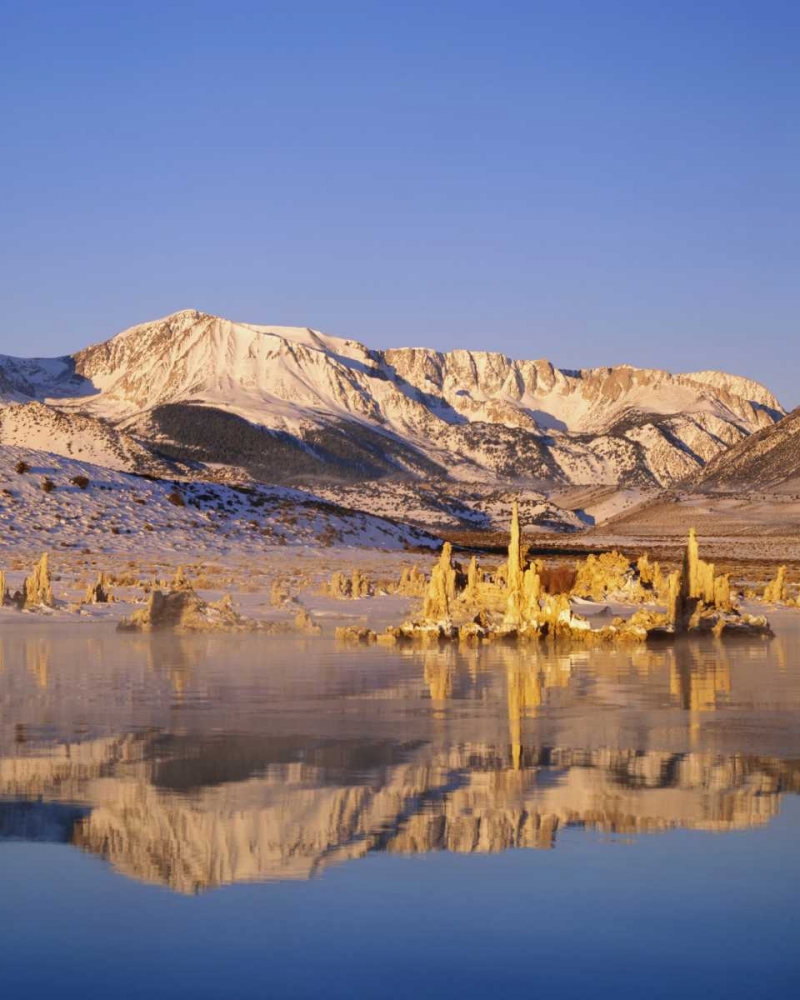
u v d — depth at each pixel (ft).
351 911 52.90
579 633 167.43
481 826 64.69
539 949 49.11
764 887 55.62
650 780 74.74
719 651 153.07
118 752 82.48
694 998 44.78
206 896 54.44
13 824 64.80
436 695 109.91
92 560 308.40
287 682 118.52
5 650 148.05
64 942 49.70
